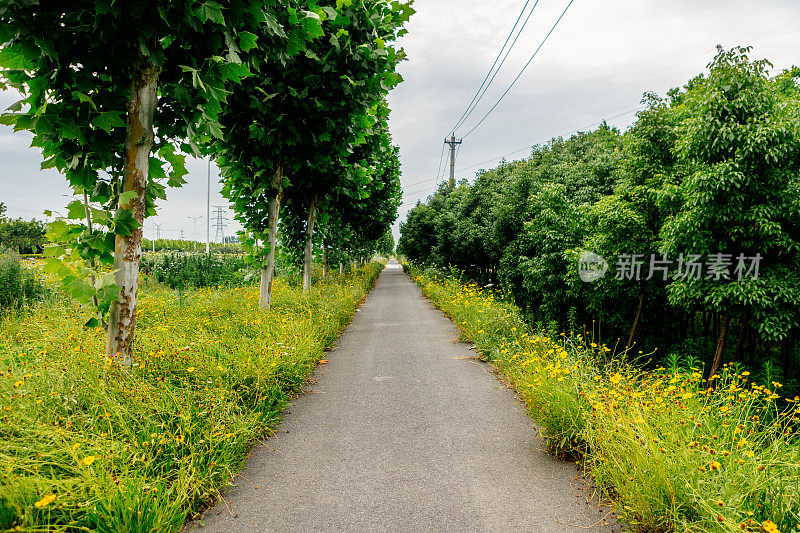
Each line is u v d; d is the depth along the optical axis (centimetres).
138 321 597
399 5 593
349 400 456
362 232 2378
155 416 282
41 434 222
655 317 1043
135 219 317
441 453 330
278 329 554
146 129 318
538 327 846
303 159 721
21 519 180
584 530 229
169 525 213
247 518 241
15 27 245
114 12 254
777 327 618
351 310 1105
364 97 586
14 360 339
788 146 598
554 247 1062
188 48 308
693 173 675
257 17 324
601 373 438
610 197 908
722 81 638
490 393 482
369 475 294
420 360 642
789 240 614
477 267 2261
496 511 249
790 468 234
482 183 2156
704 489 214
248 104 604
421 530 231
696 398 332
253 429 333
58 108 285
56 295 753
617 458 255
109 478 206
